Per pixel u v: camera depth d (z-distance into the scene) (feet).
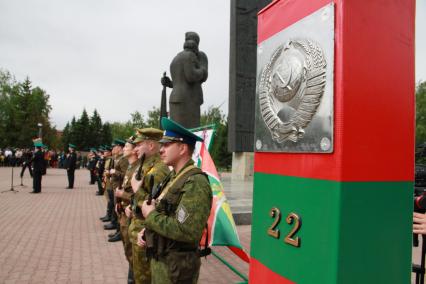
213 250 20.74
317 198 4.99
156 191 9.27
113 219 26.50
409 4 5.28
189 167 8.19
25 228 26.40
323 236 4.83
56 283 15.30
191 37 34.71
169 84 35.06
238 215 27.32
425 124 136.77
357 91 4.74
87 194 50.19
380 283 4.79
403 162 5.06
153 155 13.84
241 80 46.19
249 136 46.83
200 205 7.48
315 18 5.16
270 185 6.09
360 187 4.71
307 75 5.24
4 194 47.96
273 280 5.87
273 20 6.20
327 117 4.84
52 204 39.34
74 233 25.18
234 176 62.23
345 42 4.71
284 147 5.70
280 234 5.74
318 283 4.87
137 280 11.00
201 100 34.99
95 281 15.61
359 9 4.82
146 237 7.99
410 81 5.20
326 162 4.86
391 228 4.91
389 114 4.96
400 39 5.14
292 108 5.53
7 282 15.33
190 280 7.69
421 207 6.02
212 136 15.72
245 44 46.47
